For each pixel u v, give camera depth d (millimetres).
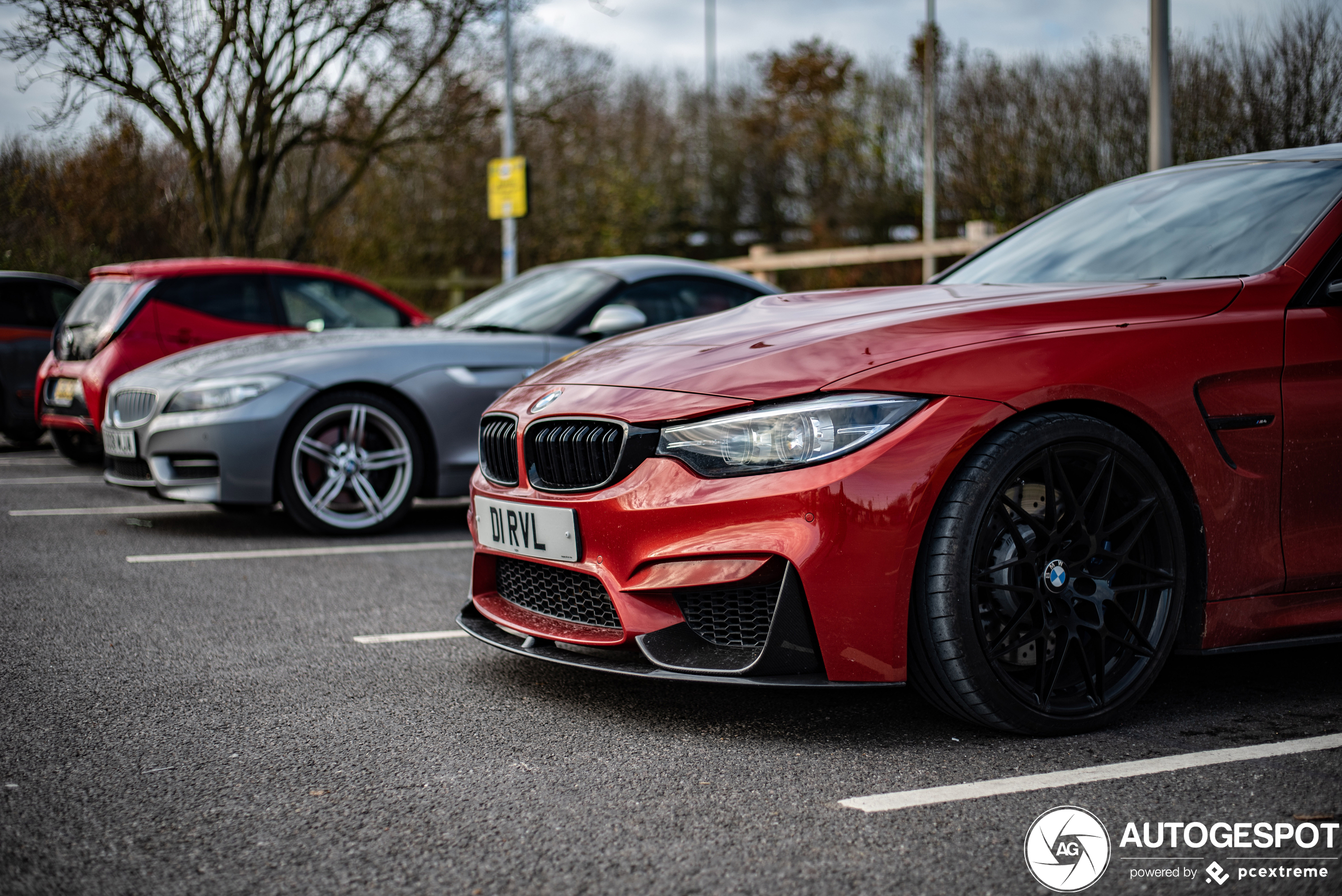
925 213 17938
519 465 2816
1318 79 11570
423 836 1998
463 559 4715
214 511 5992
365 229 16859
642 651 2488
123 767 2348
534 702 2795
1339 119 11453
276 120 12375
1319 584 2691
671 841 1973
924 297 2920
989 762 2338
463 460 5355
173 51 10961
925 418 2348
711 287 5992
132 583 4207
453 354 5355
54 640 3381
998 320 2547
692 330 2965
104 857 1917
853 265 18031
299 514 5090
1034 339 2473
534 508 2732
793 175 25125
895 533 2316
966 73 17984
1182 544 2561
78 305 7465
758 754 2406
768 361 2494
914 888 1789
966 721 2465
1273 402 2623
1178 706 2717
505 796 2186
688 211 25281
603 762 2367
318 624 3602
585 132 20281
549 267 6422
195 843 1976
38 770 2324
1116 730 2539
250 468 4969
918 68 20094
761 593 2400
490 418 3029
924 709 2695
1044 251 3506
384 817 2084
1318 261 2775
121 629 3518
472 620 3057
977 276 3555
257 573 4398
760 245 25047
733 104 25969
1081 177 15633
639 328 5289
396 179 16812
